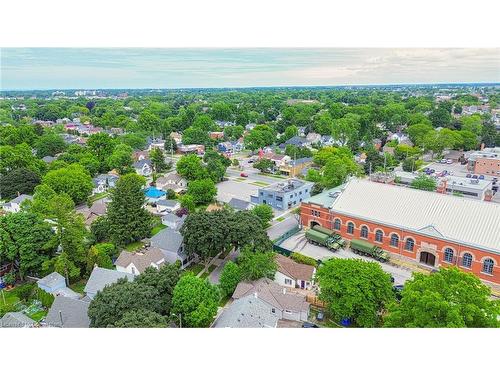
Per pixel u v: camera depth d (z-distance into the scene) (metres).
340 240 69.94
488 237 57.16
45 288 54.41
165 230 68.00
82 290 56.94
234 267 53.88
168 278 48.09
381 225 66.00
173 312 45.44
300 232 76.19
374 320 44.66
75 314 46.38
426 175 107.56
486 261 56.47
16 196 97.25
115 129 197.75
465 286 38.47
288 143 165.88
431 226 61.12
